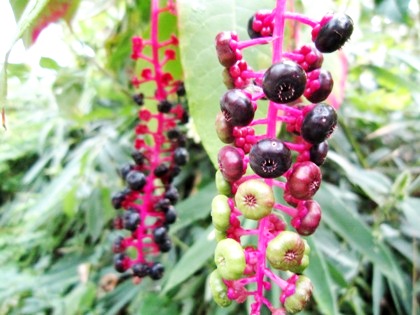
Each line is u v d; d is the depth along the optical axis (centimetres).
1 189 48
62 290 32
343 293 22
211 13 9
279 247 7
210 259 23
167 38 13
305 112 7
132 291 28
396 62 25
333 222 18
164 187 13
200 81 9
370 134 23
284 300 7
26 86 33
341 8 18
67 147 32
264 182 7
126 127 27
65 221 37
